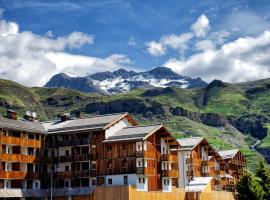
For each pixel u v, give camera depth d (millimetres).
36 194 97625
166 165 103562
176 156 108750
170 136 103312
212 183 132875
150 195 82625
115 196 80375
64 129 104312
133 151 95688
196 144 122875
